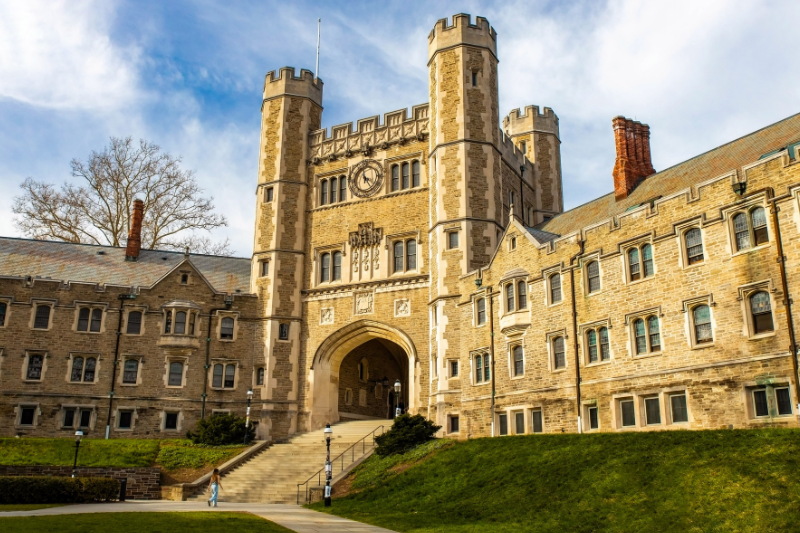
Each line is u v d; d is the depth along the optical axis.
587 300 29.92
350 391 46.16
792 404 22.22
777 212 23.42
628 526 18.50
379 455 33.56
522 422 32.25
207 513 23.06
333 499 28.91
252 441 39.91
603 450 23.95
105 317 42.38
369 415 47.44
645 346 27.36
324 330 43.62
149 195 55.00
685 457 21.23
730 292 24.53
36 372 40.69
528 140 50.41
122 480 30.95
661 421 26.08
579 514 20.08
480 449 28.94
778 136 28.14
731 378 24.06
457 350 37.12
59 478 28.47
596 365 29.05
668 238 26.95
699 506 18.34
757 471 18.94
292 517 23.53
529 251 33.38
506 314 33.66
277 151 46.94
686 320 25.80
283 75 48.31
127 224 53.78
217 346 43.50
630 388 27.41
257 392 43.03
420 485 27.45
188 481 34.25
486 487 24.64
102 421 40.81
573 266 30.78
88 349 41.62
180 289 43.84
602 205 35.62
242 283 47.09
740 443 20.97
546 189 49.34
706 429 24.16
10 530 17.47
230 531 19.05
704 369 24.92
